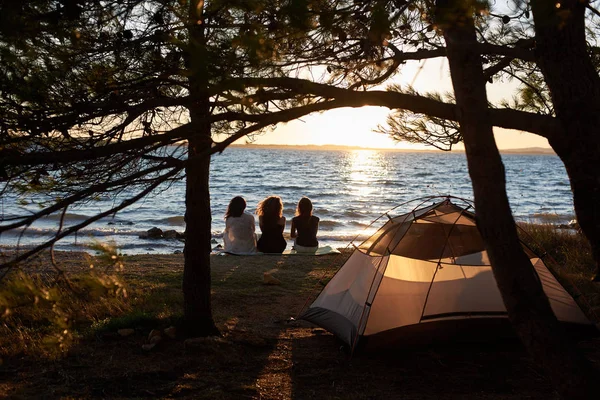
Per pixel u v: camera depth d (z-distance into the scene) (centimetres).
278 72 299
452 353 576
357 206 3400
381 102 304
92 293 253
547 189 5219
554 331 296
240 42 262
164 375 490
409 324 564
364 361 550
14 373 486
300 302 771
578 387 290
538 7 277
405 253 584
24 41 271
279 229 1154
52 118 288
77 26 292
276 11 281
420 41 396
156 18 295
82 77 307
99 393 447
